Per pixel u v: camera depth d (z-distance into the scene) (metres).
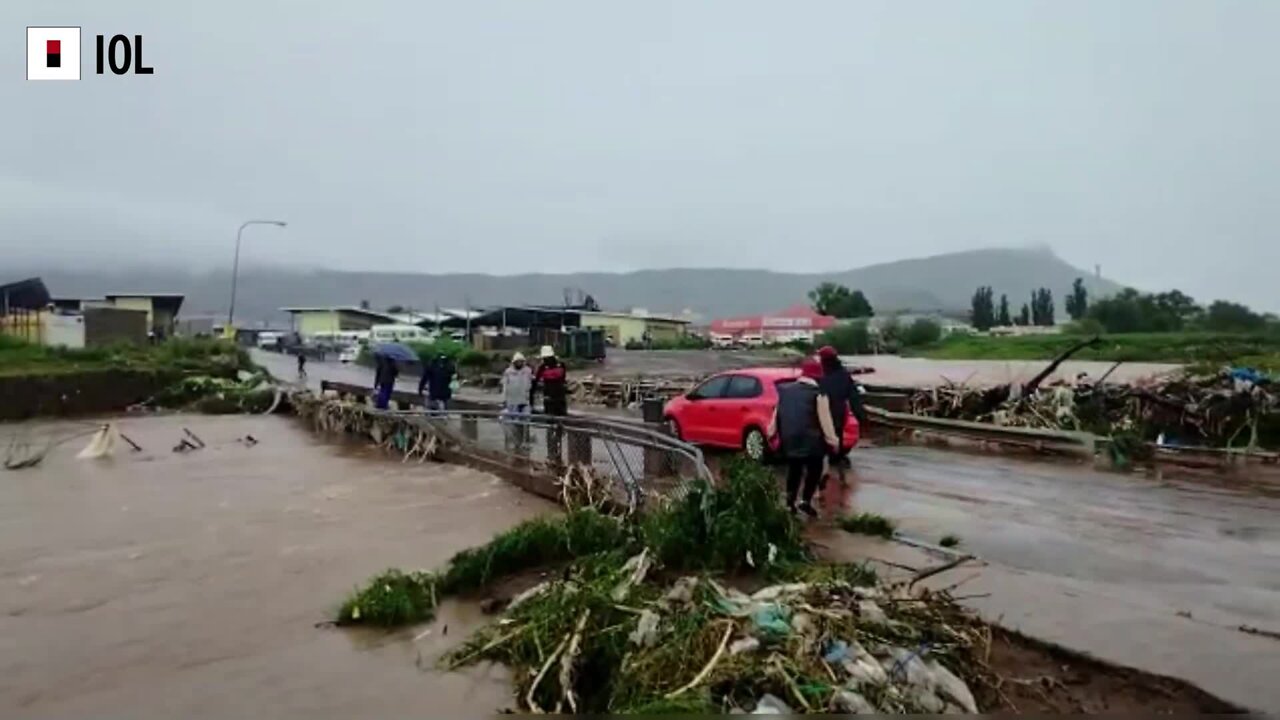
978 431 17.80
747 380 15.34
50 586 9.27
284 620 7.89
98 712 5.98
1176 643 6.20
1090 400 17.86
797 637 5.38
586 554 8.76
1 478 17.42
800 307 93.56
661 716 4.75
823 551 8.84
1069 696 5.51
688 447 9.62
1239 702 5.30
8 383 31.31
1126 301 57.41
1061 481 13.43
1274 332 44.62
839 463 13.10
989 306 97.56
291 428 27.53
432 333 71.50
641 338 81.25
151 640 7.46
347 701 5.99
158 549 10.91
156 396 35.06
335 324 98.75
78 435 25.86
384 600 7.73
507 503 13.41
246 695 6.18
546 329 59.09
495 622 7.23
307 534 11.57
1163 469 14.41
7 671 6.78
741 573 7.62
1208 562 8.65
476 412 17.36
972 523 10.45
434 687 6.14
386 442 21.53
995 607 7.00
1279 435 15.34
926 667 5.36
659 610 6.11
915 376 32.50
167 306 69.62
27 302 54.53
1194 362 22.77
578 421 13.04
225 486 15.98
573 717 5.50
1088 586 7.73
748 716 4.75
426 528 11.73
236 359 43.97
